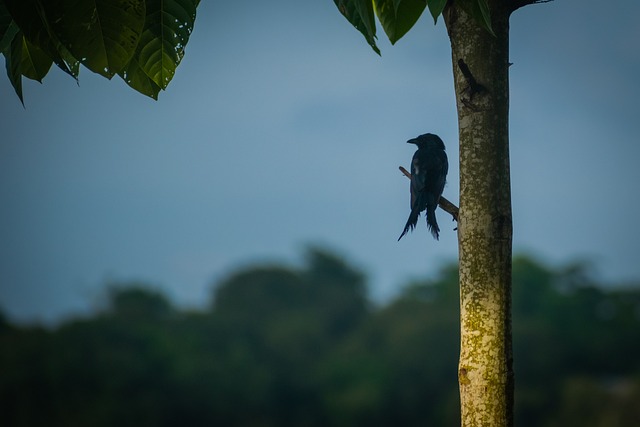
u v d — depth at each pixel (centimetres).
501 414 459
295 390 9431
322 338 10019
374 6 443
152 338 9144
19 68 449
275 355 9662
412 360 9044
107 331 9075
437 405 8962
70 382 8644
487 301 466
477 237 471
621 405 7700
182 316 10350
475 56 480
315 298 11394
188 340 9500
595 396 7925
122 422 8475
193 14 421
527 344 8919
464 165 480
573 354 9312
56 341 8831
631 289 9788
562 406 8244
